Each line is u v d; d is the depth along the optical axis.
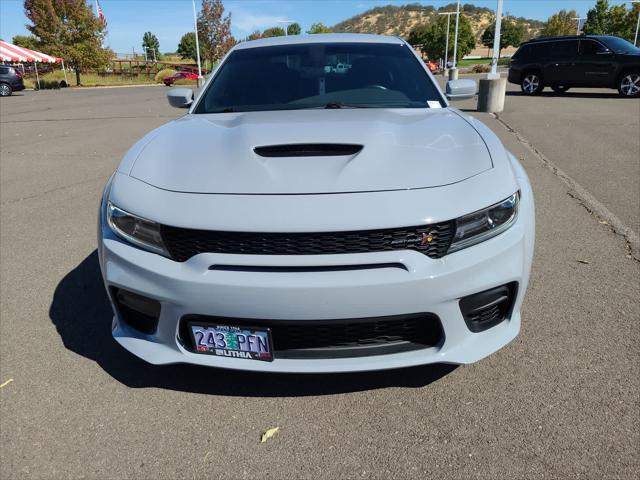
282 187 1.88
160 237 1.91
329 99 3.00
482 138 2.30
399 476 1.78
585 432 1.93
